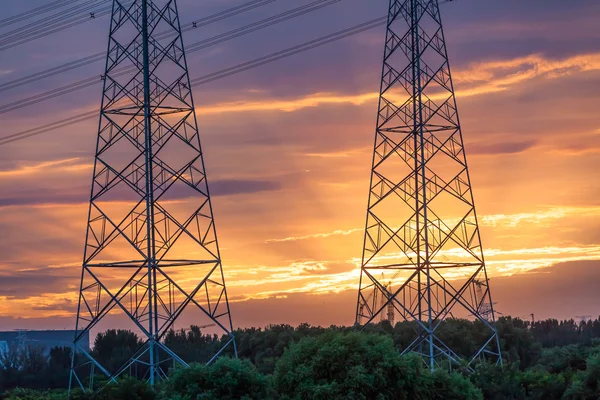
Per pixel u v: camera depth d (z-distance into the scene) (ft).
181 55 450.71
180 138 440.86
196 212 436.76
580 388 462.60
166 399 374.43
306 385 394.32
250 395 382.83
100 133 439.63
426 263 467.52
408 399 403.13
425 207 470.80
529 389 491.31
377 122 488.44
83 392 404.98
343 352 402.72
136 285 421.18
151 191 433.48
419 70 479.41
